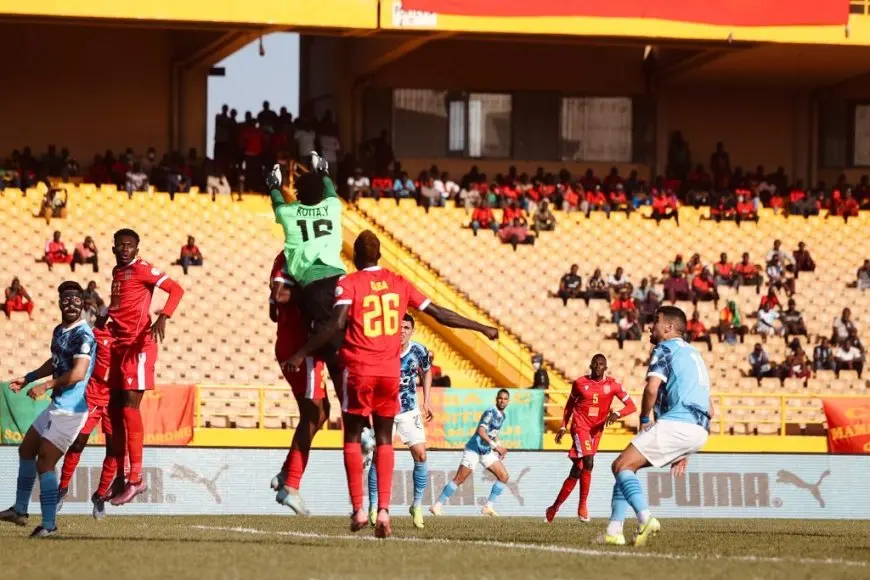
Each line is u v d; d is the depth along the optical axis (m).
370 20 75.50
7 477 45.12
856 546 28.70
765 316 76.50
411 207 84.25
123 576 19.42
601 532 32.41
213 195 82.00
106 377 30.73
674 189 92.19
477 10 76.12
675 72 95.06
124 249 29.48
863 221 88.94
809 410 71.31
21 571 20.03
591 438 41.84
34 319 70.69
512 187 88.81
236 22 74.56
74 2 72.62
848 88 97.50
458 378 72.81
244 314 73.75
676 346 27.30
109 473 32.25
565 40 80.38
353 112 94.19
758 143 99.06
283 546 25.03
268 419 65.38
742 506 49.88
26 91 88.56
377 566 21.02
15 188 80.12
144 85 90.69
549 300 77.69
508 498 49.00
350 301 24.75
